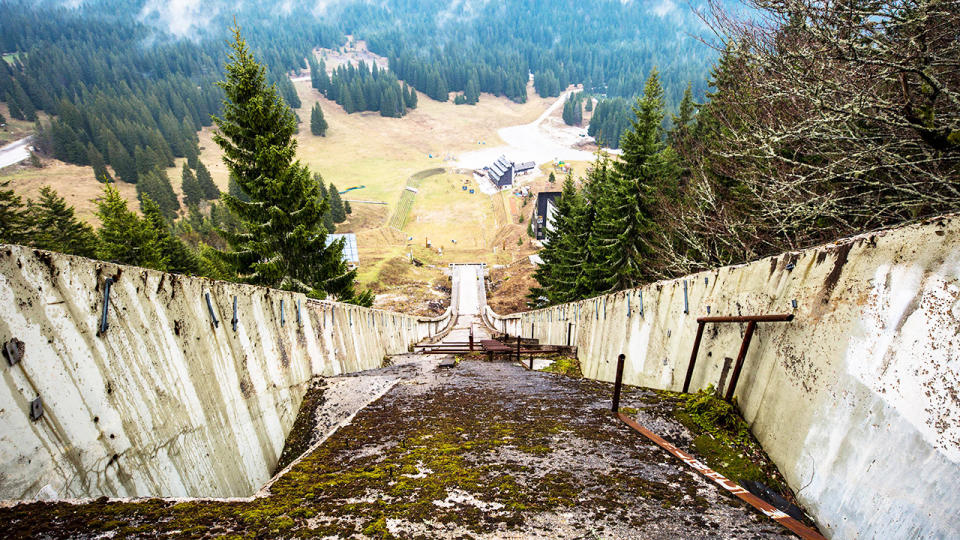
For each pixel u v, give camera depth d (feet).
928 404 6.35
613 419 12.56
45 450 6.26
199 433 9.69
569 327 41.47
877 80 12.59
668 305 17.29
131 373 8.08
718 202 29.89
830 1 11.82
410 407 14.48
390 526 6.22
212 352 10.87
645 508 7.02
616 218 53.26
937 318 6.55
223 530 5.88
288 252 44.60
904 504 6.28
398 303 138.72
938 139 11.49
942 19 10.73
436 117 536.01
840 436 7.87
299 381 16.44
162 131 420.36
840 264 8.87
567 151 426.51
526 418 12.87
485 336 85.30
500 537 5.99
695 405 12.29
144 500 6.44
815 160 18.79
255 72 40.78
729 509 7.07
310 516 6.53
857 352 7.93
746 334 11.31
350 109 522.88
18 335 6.19
